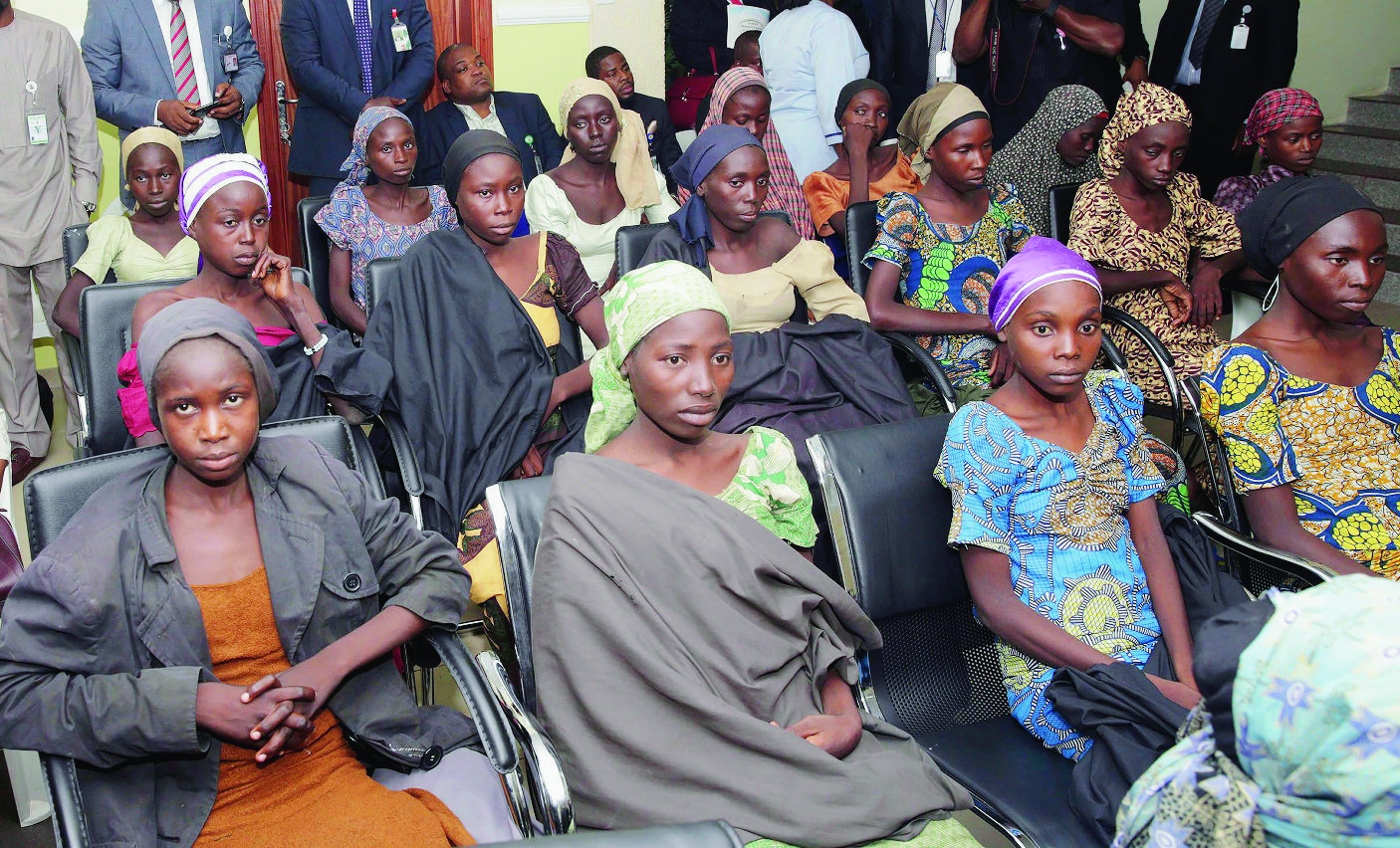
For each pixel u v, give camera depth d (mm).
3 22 4066
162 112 4430
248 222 2652
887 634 2143
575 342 3146
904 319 3273
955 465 2082
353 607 1782
